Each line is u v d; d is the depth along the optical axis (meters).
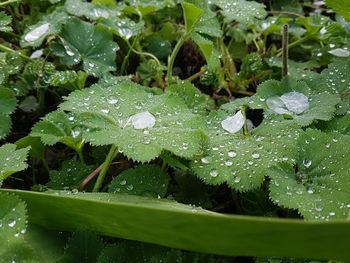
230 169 0.31
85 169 0.35
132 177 0.32
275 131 0.33
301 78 0.40
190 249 0.28
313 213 0.29
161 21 0.47
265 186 0.34
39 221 0.30
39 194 0.28
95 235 0.29
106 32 0.42
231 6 0.44
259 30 0.45
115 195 0.31
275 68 0.43
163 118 0.33
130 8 0.44
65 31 0.41
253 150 0.32
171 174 0.36
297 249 0.25
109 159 0.33
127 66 0.45
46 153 0.38
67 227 0.30
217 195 0.36
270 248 0.26
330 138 0.31
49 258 0.29
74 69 0.42
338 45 0.43
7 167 0.31
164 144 0.31
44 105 0.41
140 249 0.29
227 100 0.42
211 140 0.33
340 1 0.38
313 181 0.30
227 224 0.25
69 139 0.34
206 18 0.41
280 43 0.48
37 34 0.41
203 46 0.39
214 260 0.29
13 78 0.41
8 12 0.46
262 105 0.36
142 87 0.36
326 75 0.38
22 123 0.40
